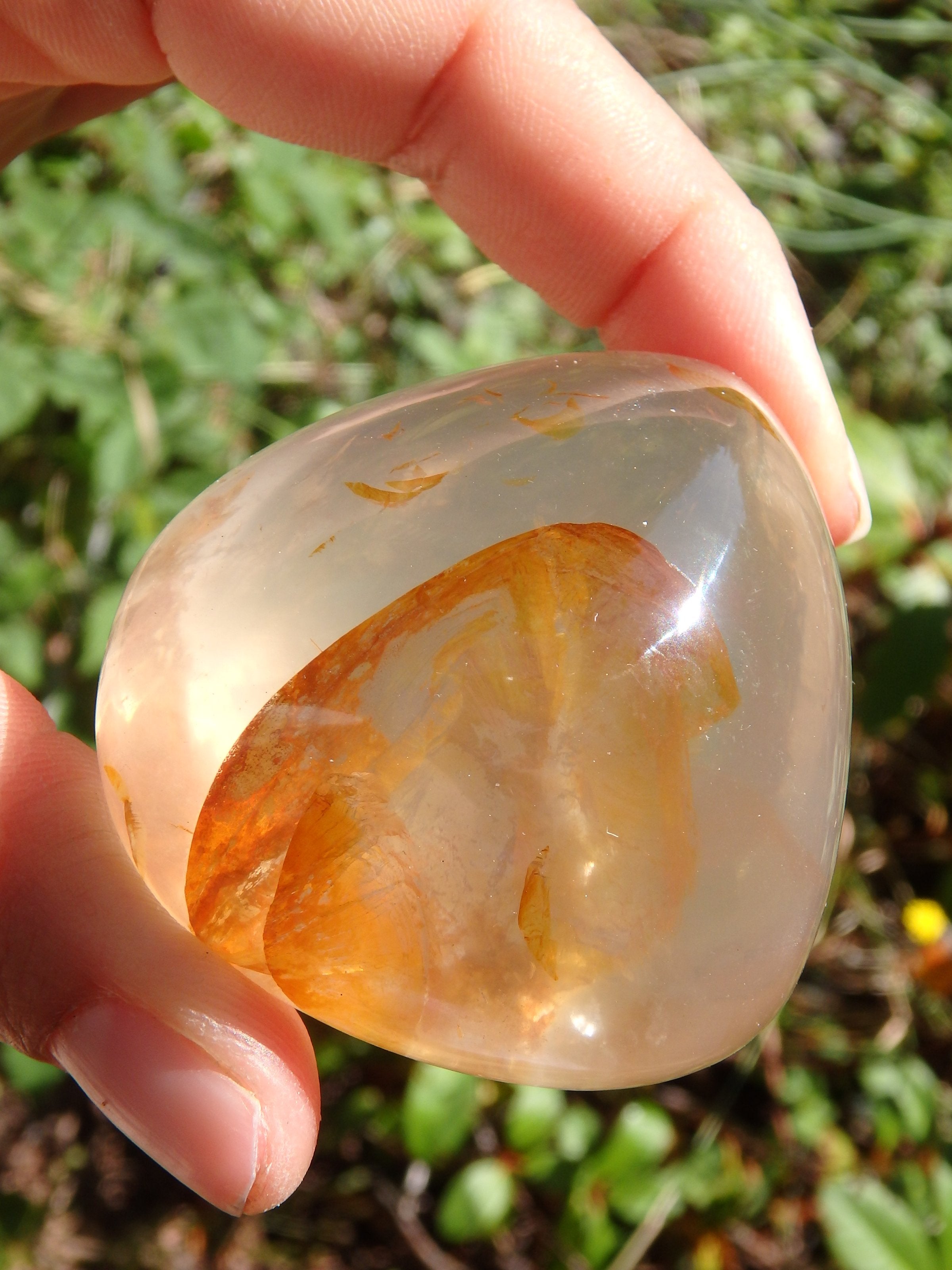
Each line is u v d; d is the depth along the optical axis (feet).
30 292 0.50
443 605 0.25
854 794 0.58
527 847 0.25
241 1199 0.29
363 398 0.58
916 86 0.78
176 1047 0.28
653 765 0.25
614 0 0.74
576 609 0.25
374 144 0.39
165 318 0.51
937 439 0.65
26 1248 0.53
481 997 0.26
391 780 0.25
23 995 0.29
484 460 0.26
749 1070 0.53
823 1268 0.51
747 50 0.74
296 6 0.35
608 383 0.28
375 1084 0.50
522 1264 0.52
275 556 0.26
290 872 0.26
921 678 0.51
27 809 0.30
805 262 0.71
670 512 0.26
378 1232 0.53
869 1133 0.53
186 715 0.26
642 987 0.26
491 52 0.37
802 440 0.37
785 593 0.27
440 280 0.62
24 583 0.50
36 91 0.37
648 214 0.38
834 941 0.56
